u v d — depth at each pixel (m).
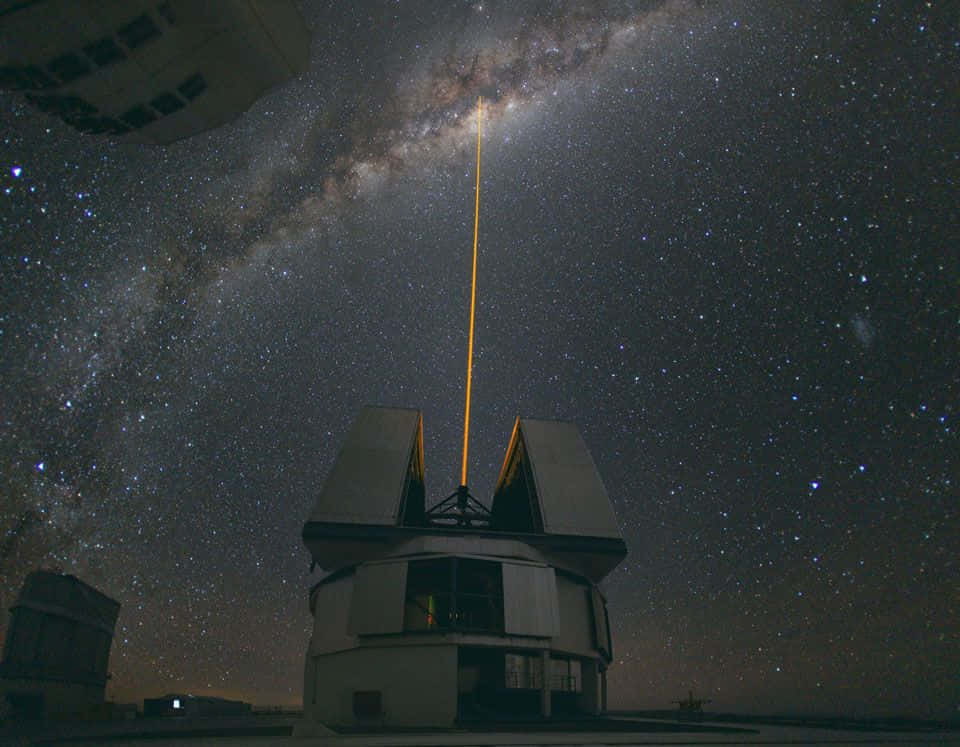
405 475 29.81
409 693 23.09
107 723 25.00
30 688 26.42
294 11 8.11
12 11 6.95
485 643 23.77
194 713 34.69
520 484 35.41
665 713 31.70
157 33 7.48
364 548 27.08
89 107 8.30
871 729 18.44
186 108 8.60
